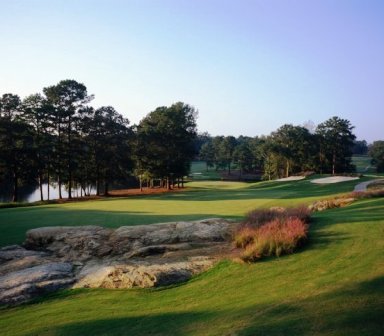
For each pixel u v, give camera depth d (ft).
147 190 194.29
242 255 34.35
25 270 38.29
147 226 50.47
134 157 187.32
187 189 189.67
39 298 31.94
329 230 38.96
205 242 43.65
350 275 27.55
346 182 135.74
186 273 33.63
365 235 35.94
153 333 23.65
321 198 84.94
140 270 34.04
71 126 159.74
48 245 50.21
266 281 29.43
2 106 146.92
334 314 22.02
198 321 24.36
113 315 27.14
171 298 29.37
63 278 35.63
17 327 26.81
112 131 165.48
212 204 92.32
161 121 195.11
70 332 25.12
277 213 46.52
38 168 149.48
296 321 21.90
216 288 29.91
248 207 83.20
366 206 53.52
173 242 44.68
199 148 474.90
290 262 32.27
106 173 168.55
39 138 150.71
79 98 158.61
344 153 276.41
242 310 24.84
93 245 46.78
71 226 58.39
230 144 370.53
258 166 375.86
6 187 236.43
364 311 21.77
